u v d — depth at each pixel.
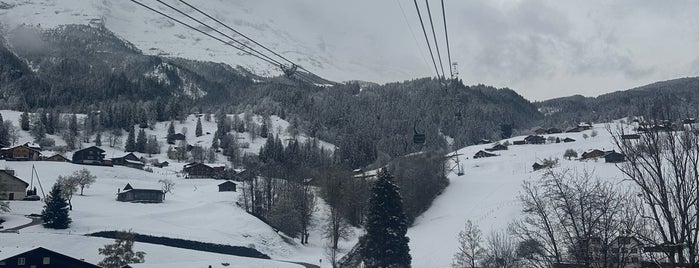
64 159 177.75
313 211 114.88
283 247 98.56
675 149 15.48
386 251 71.81
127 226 91.25
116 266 64.38
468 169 175.38
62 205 87.69
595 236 20.02
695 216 14.55
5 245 70.12
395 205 73.38
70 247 73.19
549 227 22.95
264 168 137.50
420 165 137.25
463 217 109.00
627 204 20.45
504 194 119.94
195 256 77.50
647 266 16.05
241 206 124.94
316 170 151.38
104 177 156.00
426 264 78.12
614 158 132.38
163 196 126.75
